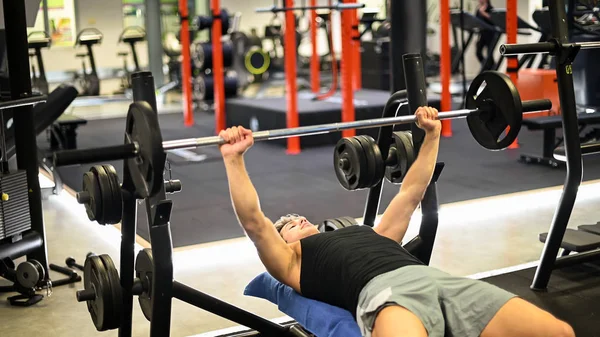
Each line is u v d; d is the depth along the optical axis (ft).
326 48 43.32
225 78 30.78
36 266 11.75
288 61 21.57
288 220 9.87
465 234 14.80
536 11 23.02
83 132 28.14
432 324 7.59
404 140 9.99
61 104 19.24
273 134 8.52
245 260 13.73
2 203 11.67
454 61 34.58
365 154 9.75
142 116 7.23
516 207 16.63
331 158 22.07
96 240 15.26
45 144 25.40
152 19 34.22
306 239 8.98
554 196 17.15
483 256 13.52
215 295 12.10
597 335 10.08
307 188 18.39
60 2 37.81
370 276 8.05
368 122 9.20
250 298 11.98
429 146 9.59
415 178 9.57
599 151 11.28
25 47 12.07
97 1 38.70
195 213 16.35
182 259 13.65
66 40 38.29
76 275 12.96
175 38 37.50
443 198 16.81
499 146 9.71
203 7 41.45
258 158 22.43
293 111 21.84
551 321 7.53
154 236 7.88
